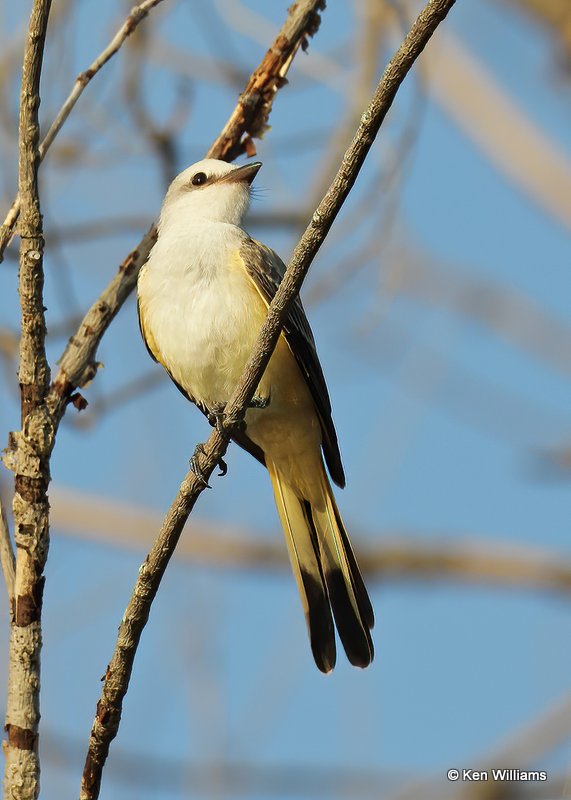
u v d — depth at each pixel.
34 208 8.13
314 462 11.46
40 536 8.48
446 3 6.87
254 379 8.47
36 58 7.81
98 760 8.06
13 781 7.96
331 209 7.67
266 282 11.20
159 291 11.37
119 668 8.04
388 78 7.14
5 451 8.61
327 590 11.08
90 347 10.43
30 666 8.23
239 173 12.07
